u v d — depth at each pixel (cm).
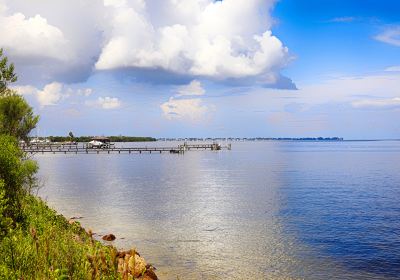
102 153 14425
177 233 2461
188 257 1962
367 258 1948
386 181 5550
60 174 6644
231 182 5494
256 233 2472
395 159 11500
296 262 1888
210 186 5003
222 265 1836
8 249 776
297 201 3766
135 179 5866
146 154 14025
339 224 2722
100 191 4466
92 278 564
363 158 12188
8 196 1224
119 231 2497
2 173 1231
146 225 2675
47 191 4444
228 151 17950
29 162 1402
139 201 3744
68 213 3075
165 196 4100
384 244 2200
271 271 1767
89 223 2725
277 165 8981
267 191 4516
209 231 2516
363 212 3159
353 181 5572
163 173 6900
